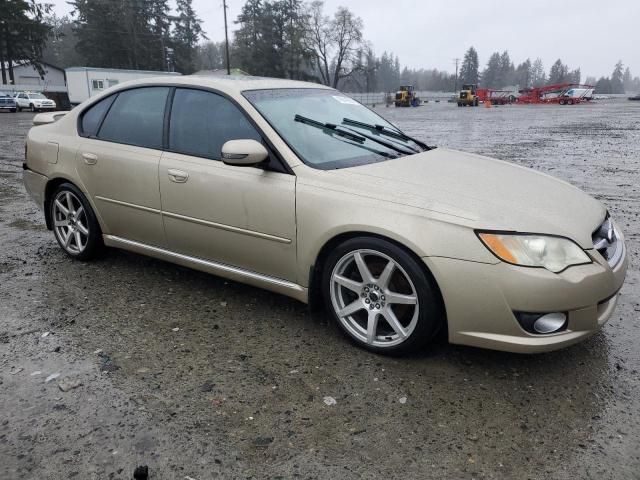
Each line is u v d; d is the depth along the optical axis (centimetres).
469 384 291
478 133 1977
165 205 392
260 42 7894
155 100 412
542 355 320
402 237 291
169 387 288
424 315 296
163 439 247
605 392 284
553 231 284
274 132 349
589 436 250
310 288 337
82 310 380
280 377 298
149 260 480
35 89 5766
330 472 228
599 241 305
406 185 316
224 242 368
